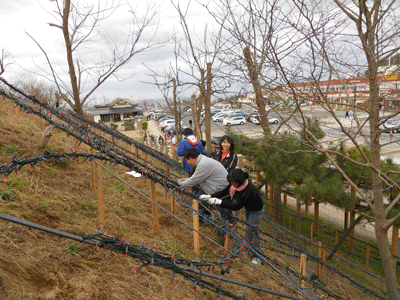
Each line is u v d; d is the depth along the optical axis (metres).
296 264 5.75
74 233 3.08
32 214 3.07
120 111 47.78
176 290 2.93
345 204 8.09
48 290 2.06
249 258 4.67
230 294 2.23
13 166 2.18
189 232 4.58
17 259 2.22
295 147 8.37
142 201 4.96
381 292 7.27
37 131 6.18
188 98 11.67
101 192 3.49
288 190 12.03
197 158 4.02
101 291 2.31
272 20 3.72
